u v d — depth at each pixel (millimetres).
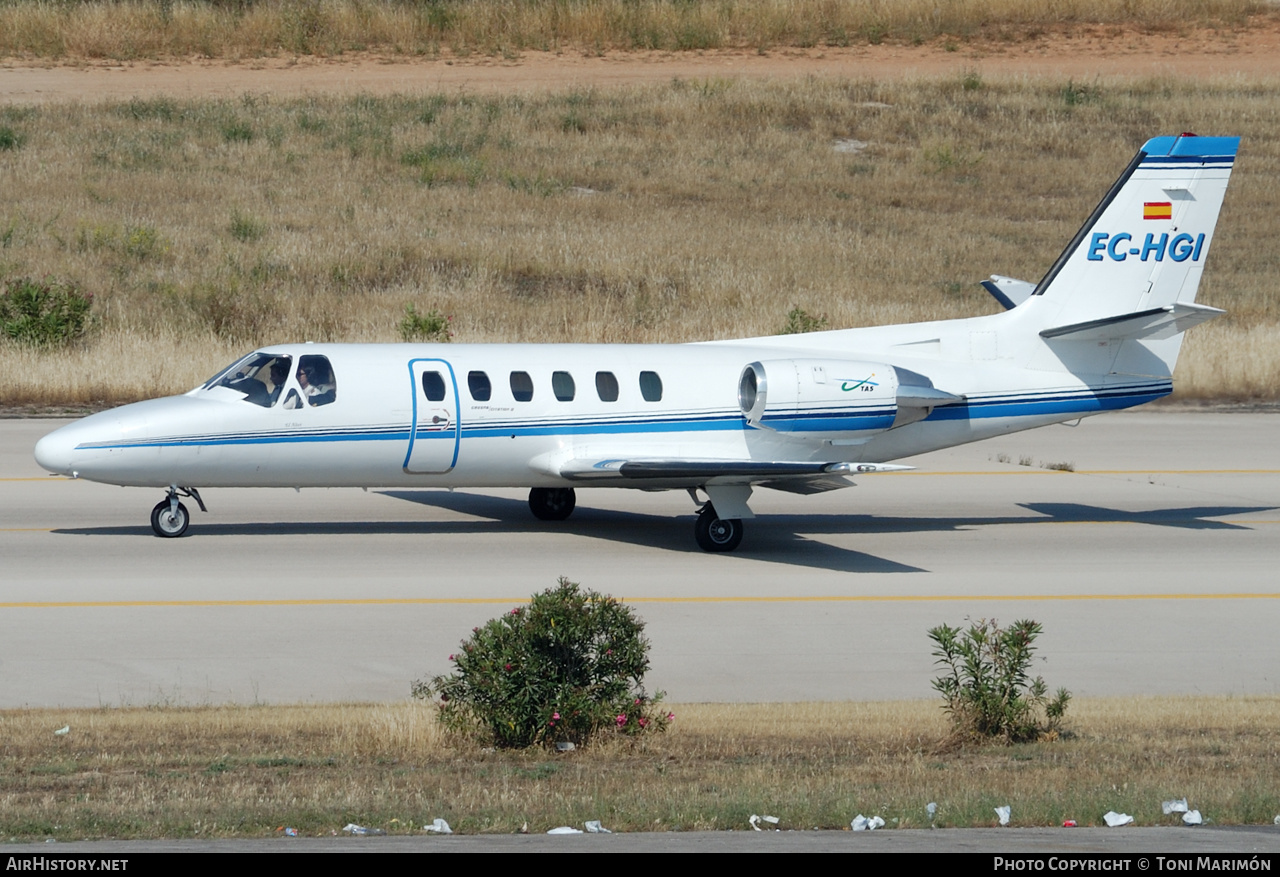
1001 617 57812
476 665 38781
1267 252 184750
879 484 92750
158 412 67875
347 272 152625
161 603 56688
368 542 70500
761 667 49469
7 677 45969
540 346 74125
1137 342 79188
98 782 32219
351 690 45312
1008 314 78750
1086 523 80500
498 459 71125
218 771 33562
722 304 149500
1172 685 48375
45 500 79375
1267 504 86812
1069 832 26844
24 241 158125
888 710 42594
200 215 173125
